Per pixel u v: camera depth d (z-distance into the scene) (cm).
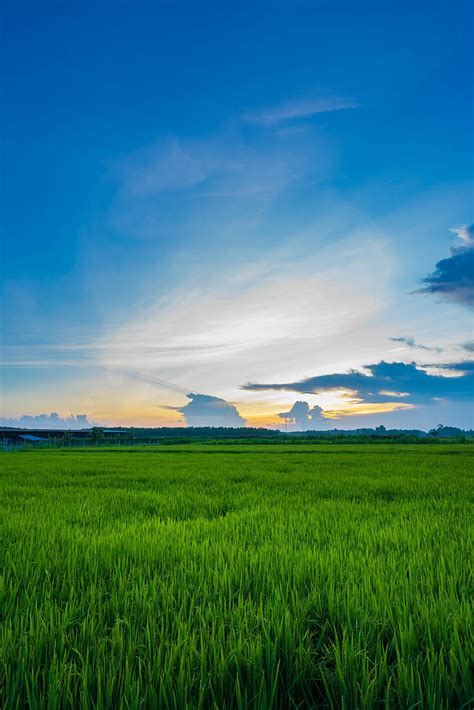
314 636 316
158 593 373
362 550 530
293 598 345
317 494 1143
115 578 414
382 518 760
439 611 319
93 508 900
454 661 254
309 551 488
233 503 984
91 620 311
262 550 505
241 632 279
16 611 324
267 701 242
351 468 2017
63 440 8488
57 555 495
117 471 1953
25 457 3512
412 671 242
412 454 3456
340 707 238
